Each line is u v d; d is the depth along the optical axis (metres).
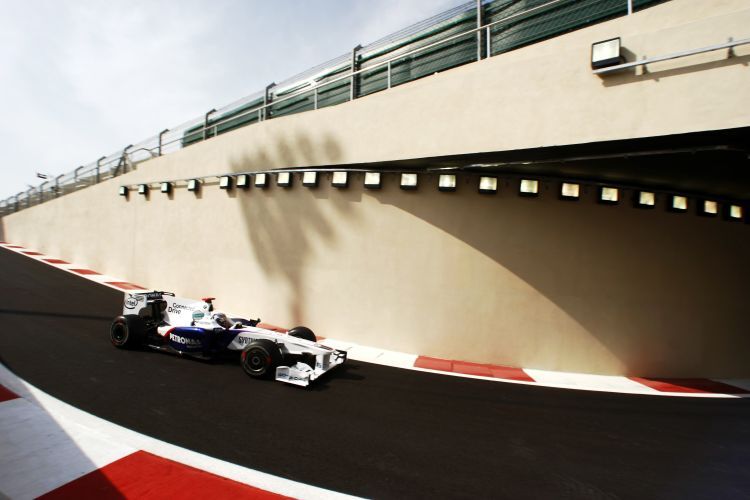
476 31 6.39
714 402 6.00
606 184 7.05
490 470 3.43
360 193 8.02
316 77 9.62
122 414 3.91
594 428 4.59
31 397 4.11
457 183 7.36
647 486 3.35
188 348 5.93
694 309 7.74
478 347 7.17
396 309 7.65
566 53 5.04
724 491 3.32
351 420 4.26
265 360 5.28
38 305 8.80
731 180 6.68
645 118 4.50
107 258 14.47
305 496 2.79
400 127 6.74
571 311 7.06
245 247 9.68
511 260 7.13
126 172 14.48
